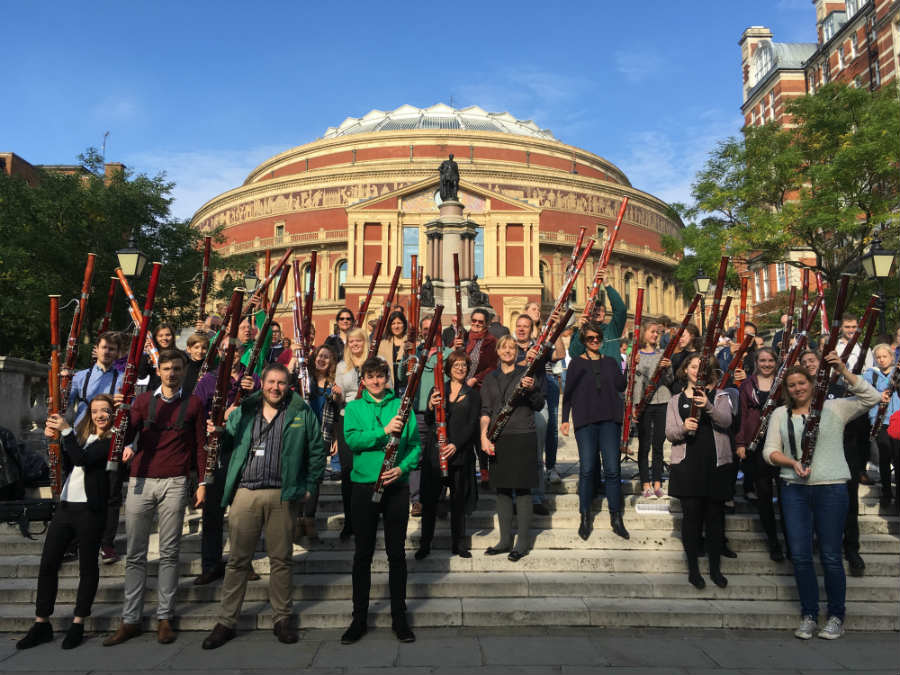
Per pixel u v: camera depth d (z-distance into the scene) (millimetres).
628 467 11008
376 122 81062
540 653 5520
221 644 5730
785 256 29922
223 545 7410
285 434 5969
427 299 27438
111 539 7070
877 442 8453
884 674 5152
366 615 5895
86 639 5996
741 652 5590
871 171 26734
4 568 7023
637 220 66250
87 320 30109
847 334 10188
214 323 10711
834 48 43781
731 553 7340
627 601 6562
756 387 7777
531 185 61469
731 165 31547
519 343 8914
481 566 7141
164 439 6027
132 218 31438
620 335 9469
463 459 7320
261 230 63750
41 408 11797
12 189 29625
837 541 6023
